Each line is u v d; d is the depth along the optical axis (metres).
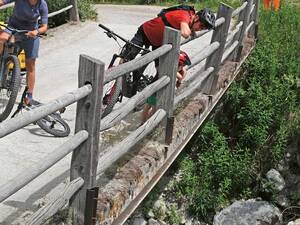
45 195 4.53
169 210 6.96
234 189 8.39
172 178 7.35
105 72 3.74
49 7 12.38
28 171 3.12
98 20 13.49
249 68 10.13
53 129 5.81
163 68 5.26
